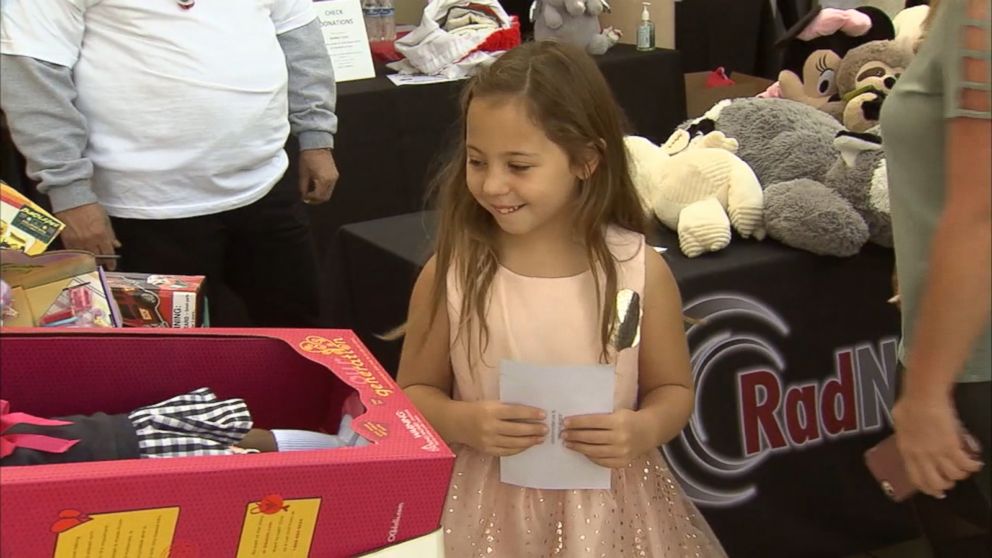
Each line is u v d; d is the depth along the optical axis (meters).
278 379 1.01
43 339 0.92
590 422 1.13
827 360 1.87
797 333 1.83
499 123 1.10
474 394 1.26
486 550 1.22
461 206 1.23
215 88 1.75
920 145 1.11
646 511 1.25
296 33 2.03
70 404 0.96
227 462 0.73
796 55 2.42
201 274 1.90
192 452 0.84
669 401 1.23
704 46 3.83
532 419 1.14
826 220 1.77
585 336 1.21
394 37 3.43
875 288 1.89
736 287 1.76
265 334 0.99
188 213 1.80
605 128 1.16
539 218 1.14
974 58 0.94
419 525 0.81
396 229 2.15
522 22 3.82
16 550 0.69
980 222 0.94
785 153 2.00
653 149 2.08
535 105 1.09
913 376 1.02
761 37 3.75
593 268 1.19
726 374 1.78
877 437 1.93
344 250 2.21
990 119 0.93
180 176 1.77
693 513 1.37
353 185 2.87
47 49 1.61
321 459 0.76
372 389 0.90
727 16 3.77
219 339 0.98
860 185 1.85
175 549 0.74
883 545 1.96
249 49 1.80
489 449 1.15
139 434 0.84
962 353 0.98
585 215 1.18
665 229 1.99
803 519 1.89
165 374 0.98
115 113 1.71
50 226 1.07
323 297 2.31
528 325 1.21
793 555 1.89
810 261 1.83
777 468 1.85
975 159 0.94
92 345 0.94
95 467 0.70
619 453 1.14
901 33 2.26
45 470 0.69
